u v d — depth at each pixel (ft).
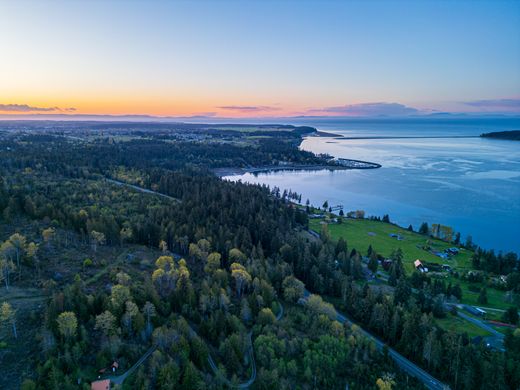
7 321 280.72
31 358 257.75
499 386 272.51
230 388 261.85
